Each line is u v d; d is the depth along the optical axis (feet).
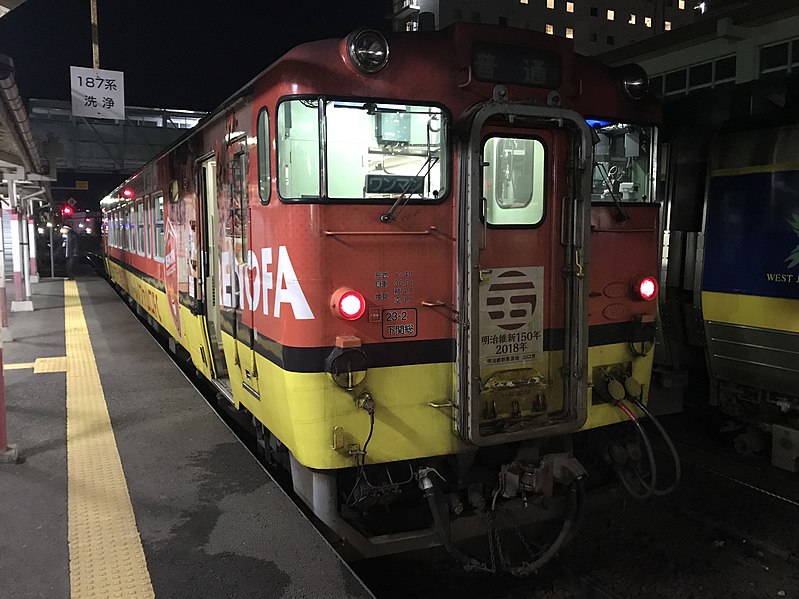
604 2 148.77
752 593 12.88
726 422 21.76
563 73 12.55
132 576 10.71
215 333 19.30
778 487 17.57
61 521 12.66
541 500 13.17
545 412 12.74
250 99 12.87
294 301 10.99
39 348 29.45
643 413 14.03
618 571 13.67
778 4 38.47
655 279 14.14
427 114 11.53
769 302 18.37
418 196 11.55
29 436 17.67
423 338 11.63
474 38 11.67
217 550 11.56
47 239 99.35
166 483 14.52
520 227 12.24
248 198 13.25
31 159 37.93
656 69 48.26
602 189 13.39
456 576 13.58
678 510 16.20
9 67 18.35
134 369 25.38
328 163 10.89
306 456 11.28
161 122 96.84
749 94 20.77
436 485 12.01
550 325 12.70
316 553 11.48
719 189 19.76
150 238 30.78
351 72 10.94
